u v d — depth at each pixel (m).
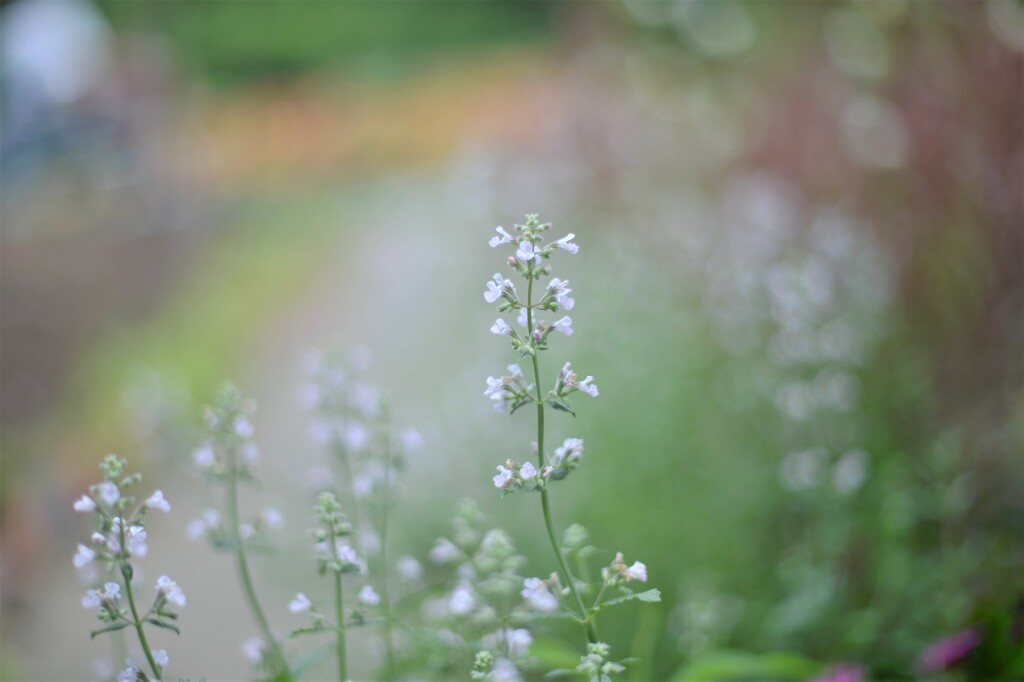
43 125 13.81
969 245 6.02
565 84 10.00
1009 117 5.86
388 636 3.59
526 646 3.29
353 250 13.09
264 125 22.78
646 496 5.61
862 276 6.25
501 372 6.62
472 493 5.86
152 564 6.32
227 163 19.56
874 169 6.91
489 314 7.82
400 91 24.05
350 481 3.78
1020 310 5.69
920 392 5.66
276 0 26.70
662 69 9.80
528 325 2.70
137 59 15.35
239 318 10.95
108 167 13.86
